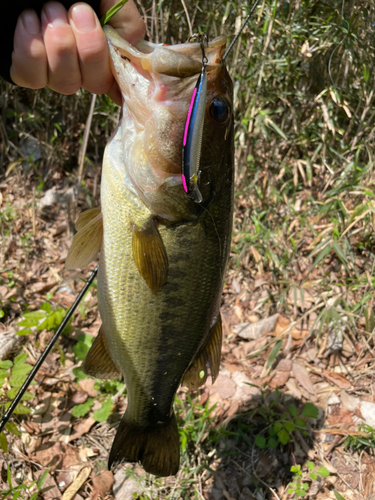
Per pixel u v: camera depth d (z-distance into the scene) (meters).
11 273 0.66
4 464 0.47
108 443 0.51
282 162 0.70
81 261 0.34
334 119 0.66
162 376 0.36
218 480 0.49
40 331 0.60
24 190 0.78
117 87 0.32
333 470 0.49
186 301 0.33
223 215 0.33
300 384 0.56
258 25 0.59
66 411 0.53
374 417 0.52
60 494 0.46
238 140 0.68
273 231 0.70
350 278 0.63
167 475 0.39
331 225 0.62
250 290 0.67
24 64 0.27
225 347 0.61
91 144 0.83
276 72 0.62
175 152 0.29
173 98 0.28
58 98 0.78
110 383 0.55
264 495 0.48
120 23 0.29
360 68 0.63
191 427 0.50
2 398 0.52
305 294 0.66
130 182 0.31
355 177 0.62
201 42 0.26
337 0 0.60
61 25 0.26
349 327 0.59
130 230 0.32
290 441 0.51
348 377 0.57
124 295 0.33
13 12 0.26
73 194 0.78
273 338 0.61
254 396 0.55
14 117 0.82
